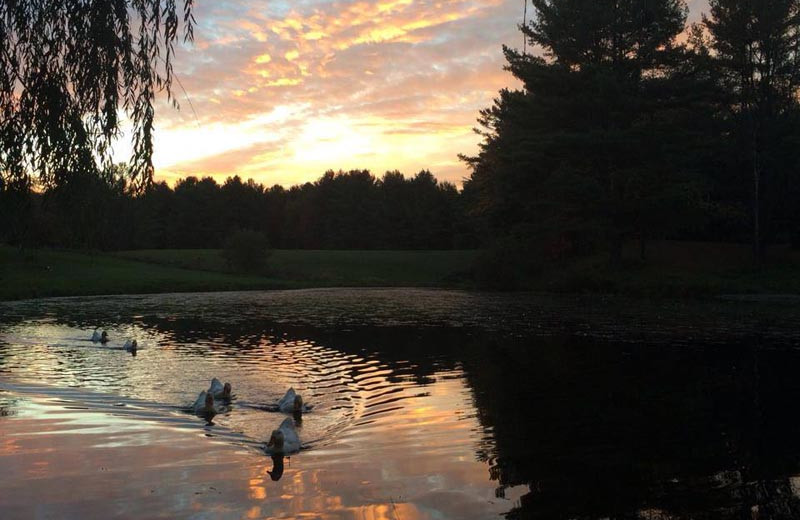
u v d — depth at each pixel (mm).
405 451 8844
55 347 20266
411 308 34188
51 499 6969
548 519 6375
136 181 8688
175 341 21625
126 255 76625
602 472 7805
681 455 8461
